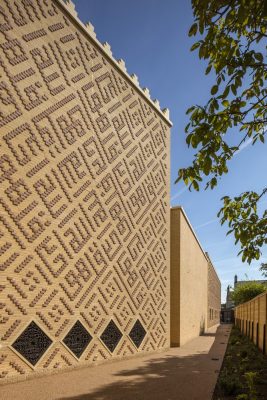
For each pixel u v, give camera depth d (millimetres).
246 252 5070
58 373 9789
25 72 9508
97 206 11852
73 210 10766
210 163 3799
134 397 7707
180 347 18016
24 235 9055
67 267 10367
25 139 9320
